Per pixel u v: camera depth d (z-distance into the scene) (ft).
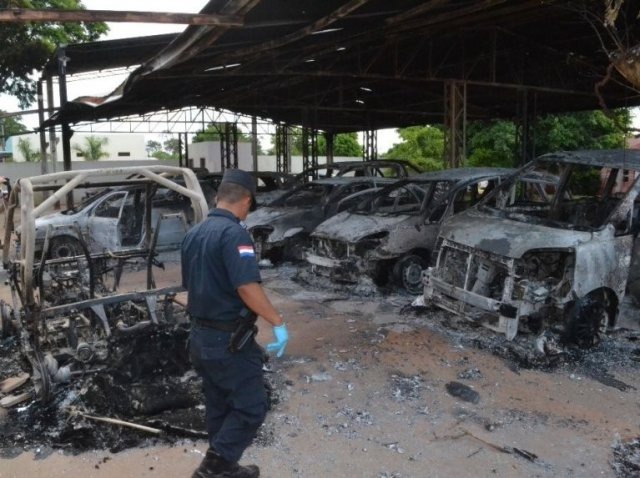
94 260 18.95
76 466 11.95
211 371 9.88
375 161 41.81
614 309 18.51
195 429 13.02
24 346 15.42
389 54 47.16
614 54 12.92
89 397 13.84
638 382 16.02
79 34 76.79
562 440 12.94
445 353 18.15
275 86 55.93
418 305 22.65
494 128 91.81
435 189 26.84
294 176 48.83
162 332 14.75
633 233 19.17
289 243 33.73
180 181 37.29
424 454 12.41
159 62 30.78
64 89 47.50
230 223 10.02
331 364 17.53
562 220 22.77
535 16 36.91
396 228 25.58
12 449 12.69
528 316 17.99
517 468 11.80
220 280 9.73
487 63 51.13
